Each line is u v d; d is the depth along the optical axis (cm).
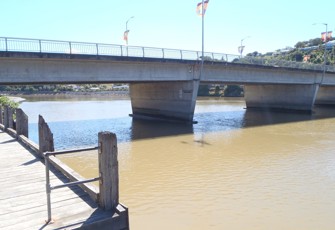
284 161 1527
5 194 648
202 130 2572
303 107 4281
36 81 2147
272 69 3775
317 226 834
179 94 3114
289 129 2662
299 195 1060
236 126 2833
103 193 553
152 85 3428
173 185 1165
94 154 1670
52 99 8369
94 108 5103
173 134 2355
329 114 4172
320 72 4419
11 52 1964
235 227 827
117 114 4041
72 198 616
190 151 1759
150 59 2644
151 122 3153
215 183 1188
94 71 2419
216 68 3250
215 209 945
